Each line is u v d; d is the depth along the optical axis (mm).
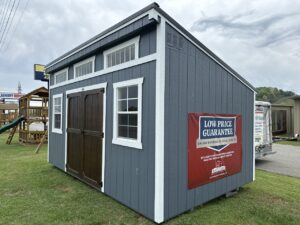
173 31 3748
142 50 3938
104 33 4586
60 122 7156
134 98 4152
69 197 4758
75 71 6344
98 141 5109
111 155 4684
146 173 3795
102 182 4945
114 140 4562
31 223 3625
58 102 7352
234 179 5105
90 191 5137
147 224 3629
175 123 3791
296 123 17031
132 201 4094
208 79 4445
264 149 8906
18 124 14141
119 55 4598
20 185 5516
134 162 4066
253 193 5191
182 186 3932
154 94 3643
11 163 8023
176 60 3799
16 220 3717
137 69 4020
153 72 3672
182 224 3645
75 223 3643
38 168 7289
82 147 5727
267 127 9156
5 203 4398
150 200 3703
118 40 4406
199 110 4242
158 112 3531
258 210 4215
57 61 7027
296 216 4008
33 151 10688
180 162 3887
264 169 7738
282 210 4254
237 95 5230
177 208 3848
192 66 4102
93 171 5277
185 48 3961
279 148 12914
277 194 5129
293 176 6797
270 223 3756
